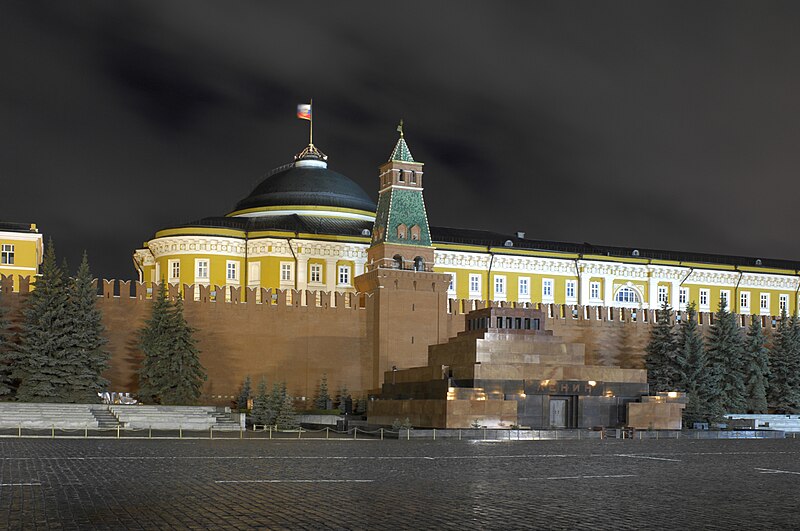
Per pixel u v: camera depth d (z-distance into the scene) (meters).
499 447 35.84
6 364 50.78
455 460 27.84
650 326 69.75
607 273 80.75
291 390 59.22
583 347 52.34
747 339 66.50
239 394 57.59
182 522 14.00
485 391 47.50
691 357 62.53
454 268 76.12
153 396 52.62
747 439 48.03
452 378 48.75
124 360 55.31
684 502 17.42
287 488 18.69
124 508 15.42
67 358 48.72
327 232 72.69
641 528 14.11
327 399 58.97
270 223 72.81
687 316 71.56
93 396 48.81
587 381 50.19
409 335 61.28
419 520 14.45
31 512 14.87
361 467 24.47
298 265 70.69
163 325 51.88
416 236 62.75
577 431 45.91
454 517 14.83
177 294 56.97
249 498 16.91
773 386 66.19
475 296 76.44
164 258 70.44
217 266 69.81
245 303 58.75
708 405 60.03
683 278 83.31
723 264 85.81
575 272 79.94
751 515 15.78
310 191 76.69
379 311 60.81
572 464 26.72
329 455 29.27
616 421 50.81
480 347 49.75
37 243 64.88
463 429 44.81
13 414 42.22
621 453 32.72
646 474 23.55
